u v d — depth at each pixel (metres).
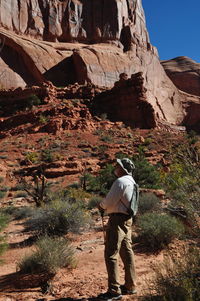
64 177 30.20
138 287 3.37
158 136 45.88
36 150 38.78
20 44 63.16
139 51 72.38
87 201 13.36
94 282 3.84
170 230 5.26
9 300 3.41
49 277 4.17
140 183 14.68
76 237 7.36
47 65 63.50
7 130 47.50
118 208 3.17
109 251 3.13
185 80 84.94
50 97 54.00
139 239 5.90
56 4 73.44
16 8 68.75
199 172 2.67
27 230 8.77
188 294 2.32
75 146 40.09
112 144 40.59
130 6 80.06
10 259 5.82
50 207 8.09
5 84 58.69
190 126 68.88
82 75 62.41
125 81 53.50
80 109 50.81
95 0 75.75
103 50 67.50
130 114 51.72
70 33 72.38
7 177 30.70
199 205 2.60
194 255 2.58
